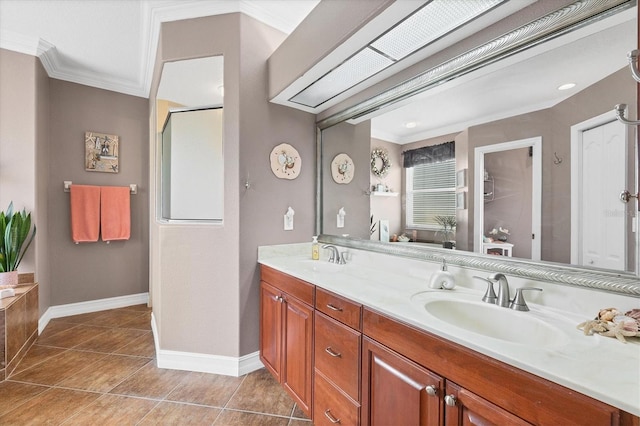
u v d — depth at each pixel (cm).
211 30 219
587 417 64
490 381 82
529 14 116
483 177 139
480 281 140
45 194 302
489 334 118
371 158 199
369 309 125
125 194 351
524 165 125
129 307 357
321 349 154
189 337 223
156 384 203
